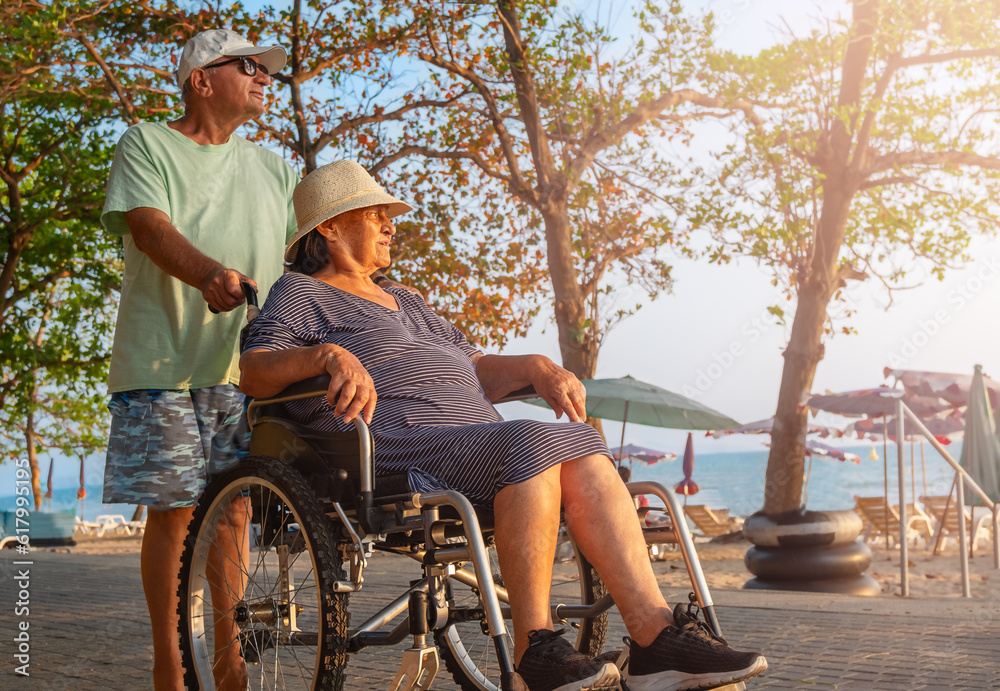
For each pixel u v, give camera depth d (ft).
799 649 11.85
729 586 33.32
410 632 7.11
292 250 8.85
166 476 9.01
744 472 346.13
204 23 44.29
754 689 9.48
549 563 6.48
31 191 62.49
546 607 6.38
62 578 24.11
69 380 68.64
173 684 8.93
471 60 45.42
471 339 49.34
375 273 9.37
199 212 9.60
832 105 49.08
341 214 8.75
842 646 12.00
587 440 6.84
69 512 66.03
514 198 48.80
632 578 6.54
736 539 60.54
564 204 45.57
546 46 43.73
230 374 9.53
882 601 18.29
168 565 9.09
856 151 51.67
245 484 7.31
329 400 6.86
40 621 15.66
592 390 34.24
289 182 10.63
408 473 6.86
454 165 48.65
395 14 43.47
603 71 45.21
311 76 45.16
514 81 44.60
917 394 51.67
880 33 47.67
